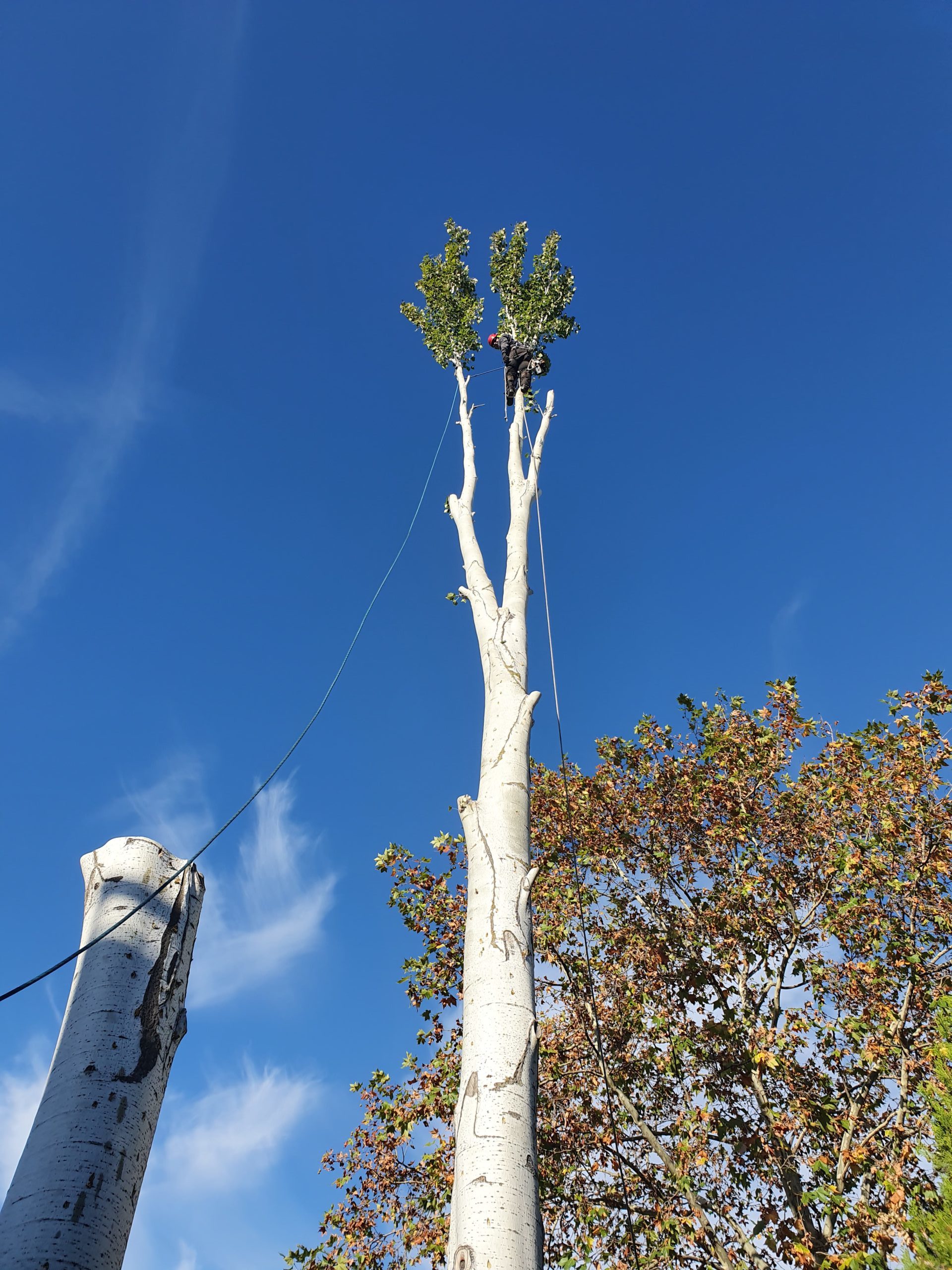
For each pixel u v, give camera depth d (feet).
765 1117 35.47
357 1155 39.17
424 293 50.65
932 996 37.47
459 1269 14.61
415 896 43.29
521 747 23.85
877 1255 29.63
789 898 40.73
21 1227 11.55
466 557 31.12
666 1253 33.94
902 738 41.45
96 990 14.03
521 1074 17.31
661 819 43.27
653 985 40.70
